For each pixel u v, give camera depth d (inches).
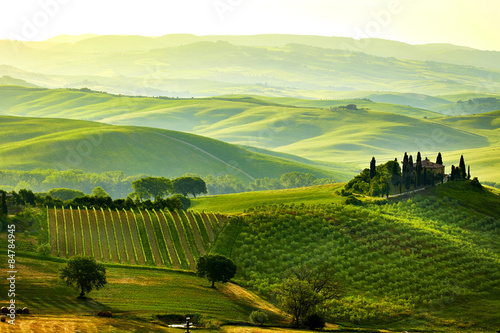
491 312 3221.0
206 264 3363.7
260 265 3860.7
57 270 3213.6
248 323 2699.3
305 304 2824.8
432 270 3895.2
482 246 4584.2
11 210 4323.3
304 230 4527.6
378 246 4274.1
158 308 2760.8
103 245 3922.2
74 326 2256.4
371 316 3068.4
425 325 2994.6
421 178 6107.3
